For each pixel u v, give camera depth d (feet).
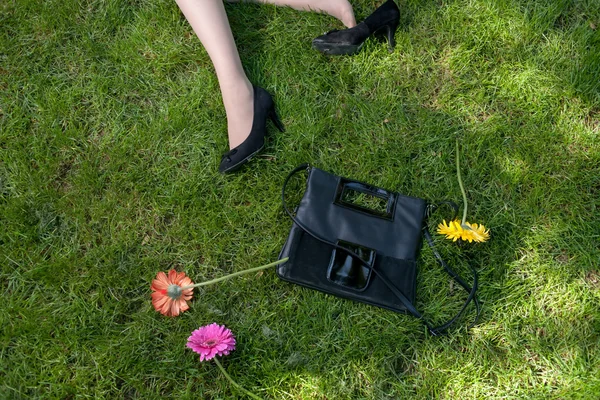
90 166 6.45
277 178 6.55
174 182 6.48
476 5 7.42
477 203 6.57
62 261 6.01
